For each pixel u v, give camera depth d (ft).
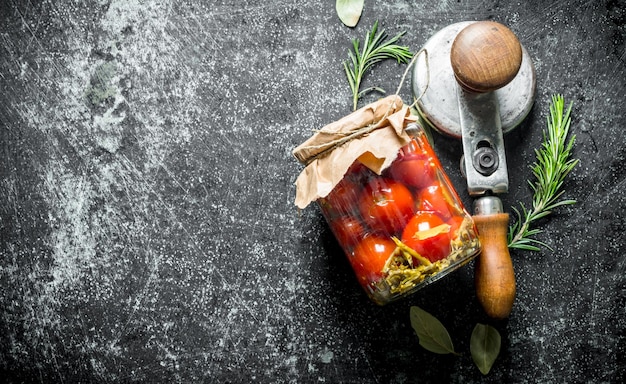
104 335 2.39
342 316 2.35
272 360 2.36
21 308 2.39
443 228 2.05
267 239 2.37
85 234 2.40
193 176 2.38
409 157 2.07
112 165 2.39
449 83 2.24
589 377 2.33
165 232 2.38
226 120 2.38
